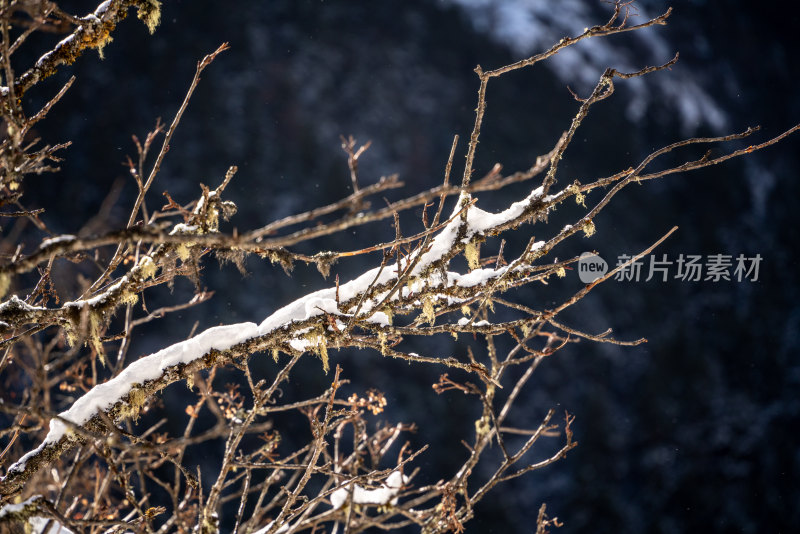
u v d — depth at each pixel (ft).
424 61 97.14
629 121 101.55
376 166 84.99
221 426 6.43
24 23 6.84
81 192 68.44
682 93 109.70
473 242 8.88
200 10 88.48
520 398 70.74
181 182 75.05
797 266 100.42
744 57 122.83
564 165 93.09
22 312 8.36
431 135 91.15
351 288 9.07
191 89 9.21
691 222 97.04
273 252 8.86
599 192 91.56
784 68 127.65
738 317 89.61
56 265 14.06
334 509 11.07
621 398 76.89
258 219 77.46
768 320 92.48
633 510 70.74
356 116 88.79
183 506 12.27
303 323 8.92
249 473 9.32
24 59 56.13
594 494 68.74
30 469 8.57
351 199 5.55
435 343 68.08
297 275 68.64
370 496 11.19
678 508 73.51
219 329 9.14
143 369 8.99
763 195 107.04
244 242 5.85
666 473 74.28
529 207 8.77
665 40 115.65
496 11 104.94
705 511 74.13
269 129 83.82
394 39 97.25
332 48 93.30
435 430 64.34
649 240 91.35
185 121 79.51
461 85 96.58
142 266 8.73
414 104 92.79
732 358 87.10
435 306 8.96
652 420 76.43
